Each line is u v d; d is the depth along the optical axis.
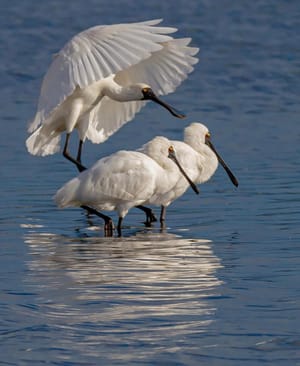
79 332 10.59
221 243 14.69
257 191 18.33
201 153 17.62
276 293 11.91
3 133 24.12
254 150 22.17
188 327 10.71
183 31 37.47
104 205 15.97
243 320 10.91
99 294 11.91
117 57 15.22
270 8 40.56
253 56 34.03
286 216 16.33
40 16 40.06
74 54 15.59
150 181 15.97
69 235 15.48
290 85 30.61
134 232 15.77
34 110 27.23
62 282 12.47
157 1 42.44
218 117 26.30
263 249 14.22
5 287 12.25
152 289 12.10
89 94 17.45
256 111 27.11
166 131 24.45
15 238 15.16
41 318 11.02
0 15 40.22
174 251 14.22
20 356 9.95
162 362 9.80
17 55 34.50
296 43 35.75
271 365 9.72
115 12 40.94
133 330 10.62
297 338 10.37
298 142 23.05
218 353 10.00
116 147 22.78
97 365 9.73
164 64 17.53
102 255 14.01
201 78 31.33
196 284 12.37
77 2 42.59
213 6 41.22
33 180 19.38
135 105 18.34
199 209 17.19
